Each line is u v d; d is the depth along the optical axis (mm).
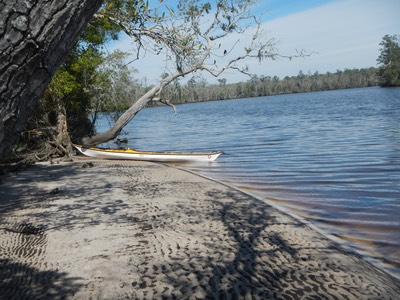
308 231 8727
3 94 1391
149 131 43844
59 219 9367
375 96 77250
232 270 6391
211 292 5605
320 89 156375
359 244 7957
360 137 26172
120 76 26312
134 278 6023
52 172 17000
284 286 5848
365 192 12312
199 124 49406
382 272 6516
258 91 157625
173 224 8992
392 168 15688
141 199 11547
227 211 10367
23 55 1369
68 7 1393
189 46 5324
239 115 59625
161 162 20453
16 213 10023
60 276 6078
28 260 6738
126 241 7727
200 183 14391
